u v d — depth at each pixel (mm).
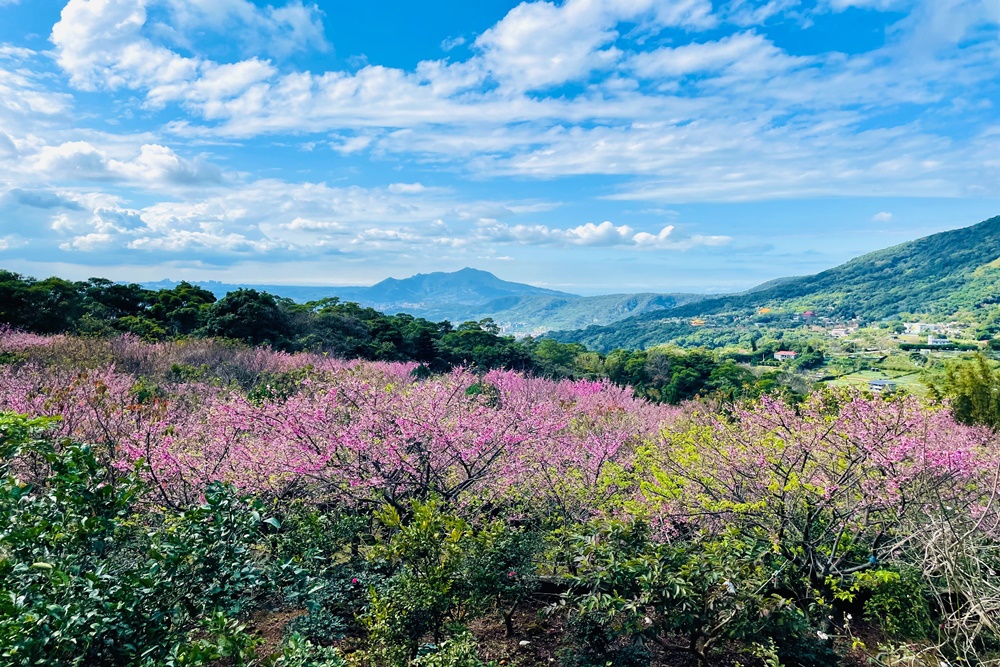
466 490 6152
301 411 6211
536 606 4926
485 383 13227
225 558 3291
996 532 4555
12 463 4555
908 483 4914
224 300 27109
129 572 3029
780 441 5680
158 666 2625
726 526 5223
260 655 3926
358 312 41375
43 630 2396
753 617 3842
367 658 3740
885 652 4203
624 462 7219
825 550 5004
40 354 12430
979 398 12266
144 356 14148
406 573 3982
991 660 3938
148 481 5195
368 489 5926
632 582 3793
